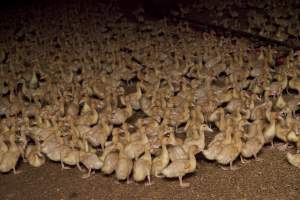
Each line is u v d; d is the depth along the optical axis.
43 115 12.45
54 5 30.11
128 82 16.14
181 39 19.12
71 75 15.78
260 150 10.65
